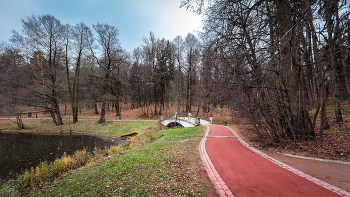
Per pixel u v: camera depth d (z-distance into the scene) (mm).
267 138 11500
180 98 33094
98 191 5477
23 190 7660
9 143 19141
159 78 40000
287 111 10281
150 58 39969
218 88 9812
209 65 10055
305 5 6957
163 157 9008
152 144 13789
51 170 9516
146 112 42438
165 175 6434
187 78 36094
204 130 19000
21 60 25797
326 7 9438
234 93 9617
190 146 11453
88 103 31234
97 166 8742
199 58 11578
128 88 35750
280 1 9672
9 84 25125
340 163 6805
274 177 5797
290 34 7770
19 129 26875
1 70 25000
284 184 5215
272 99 9438
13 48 25047
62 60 30875
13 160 13531
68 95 33156
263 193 4711
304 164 6945
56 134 24125
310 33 10883
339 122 12680
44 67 26750
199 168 7020
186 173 6527
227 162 7680
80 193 5535
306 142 9758
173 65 40250
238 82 9141
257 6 9297
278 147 9703
